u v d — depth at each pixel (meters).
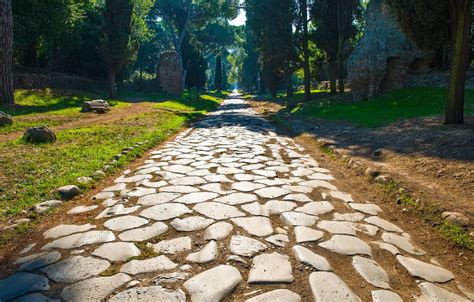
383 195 5.35
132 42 29.44
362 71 19.98
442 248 3.69
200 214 4.30
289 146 10.02
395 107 15.68
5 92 16.22
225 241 3.55
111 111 18.69
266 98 41.50
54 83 25.09
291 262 3.15
